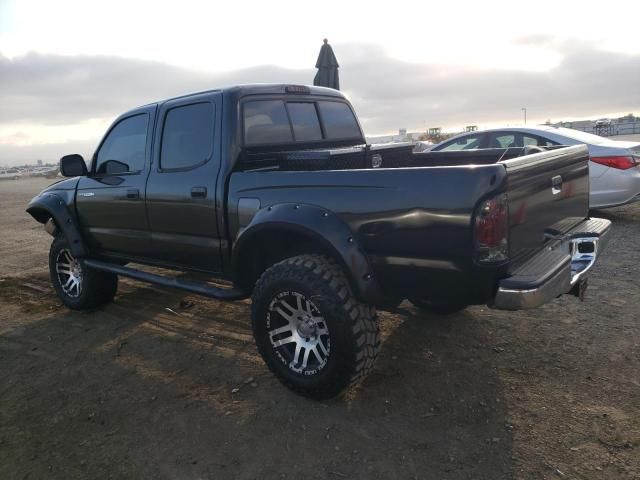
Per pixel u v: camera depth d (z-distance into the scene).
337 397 3.21
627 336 3.83
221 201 3.52
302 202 3.09
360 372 2.94
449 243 2.57
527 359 3.57
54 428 3.05
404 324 4.24
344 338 2.86
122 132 4.39
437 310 4.29
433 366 3.54
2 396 3.47
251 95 3.73
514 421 2.87
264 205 3.27
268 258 3.57
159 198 3.96
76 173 4.60
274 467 2.60
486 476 2.46
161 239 4.09
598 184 7.23
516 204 2.63
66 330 4.62
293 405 3.15
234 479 2.53
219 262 3.72
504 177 2.49
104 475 2.61
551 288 2.65
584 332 3.94
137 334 4.42
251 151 3.67
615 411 2.91
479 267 2.52
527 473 2.46
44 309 5.25
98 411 3.21
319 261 3.02
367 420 2.96
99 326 4.66
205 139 3.69
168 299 5.32
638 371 3.33
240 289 3.54
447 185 2.56
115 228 4.49
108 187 4.42
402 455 2.64
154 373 3.68
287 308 3.14
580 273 3.14
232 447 2.78
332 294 2.86
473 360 3.60
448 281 2.65
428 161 4.50
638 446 2.61
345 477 2.50
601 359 3.51
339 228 2.91
